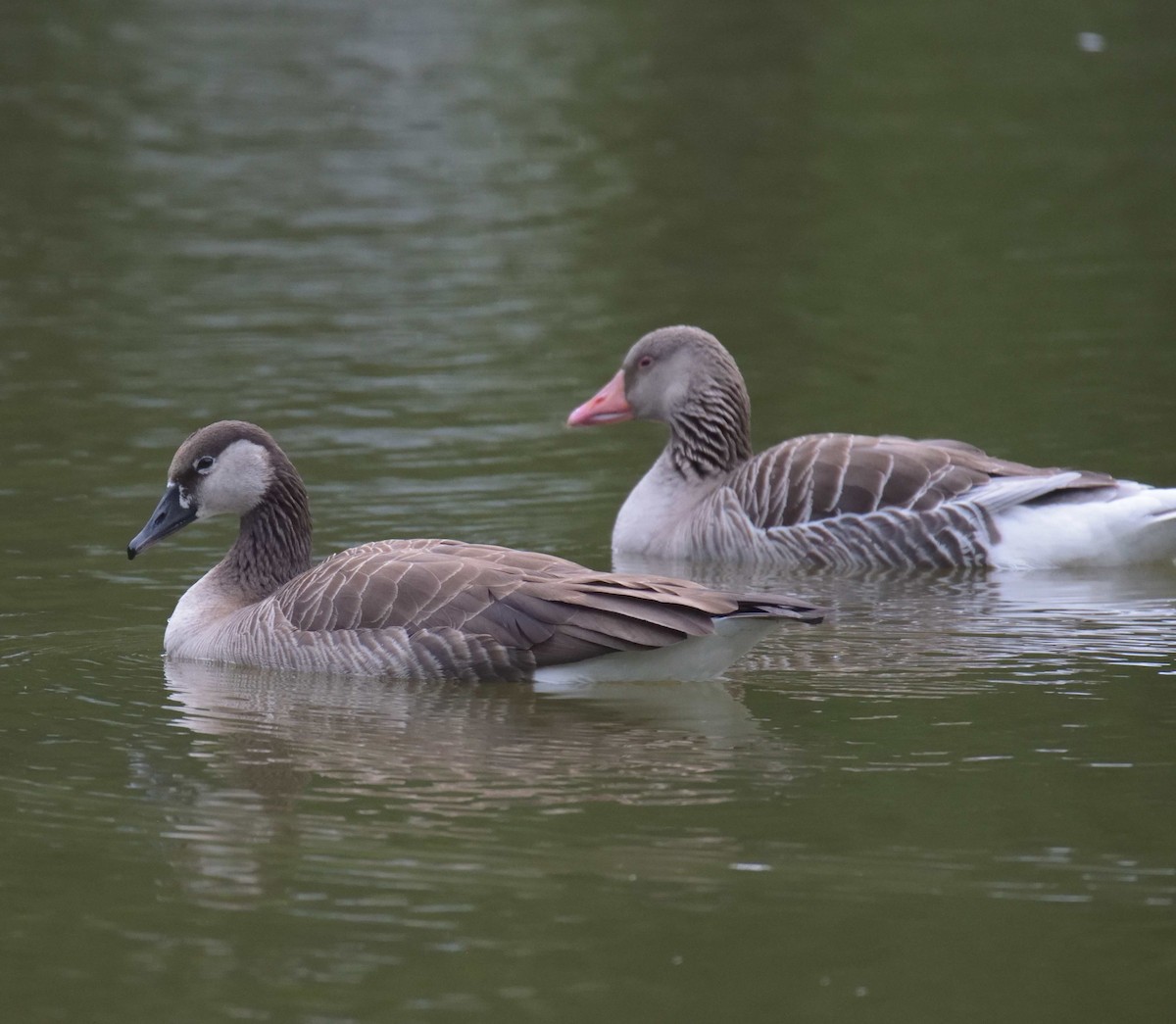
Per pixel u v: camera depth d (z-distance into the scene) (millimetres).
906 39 41312
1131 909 8836
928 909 8875
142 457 19172
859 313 24891
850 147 33625
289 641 12914
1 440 19781
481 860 9492
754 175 32156
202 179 32469
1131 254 27250
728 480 17062
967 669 12695
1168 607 14383
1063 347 22969
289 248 28641
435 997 8188
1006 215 29500
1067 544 15664
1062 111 35406
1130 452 18672
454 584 12586
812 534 16203
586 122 35875
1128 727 11344
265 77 39438
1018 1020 7902
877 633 13742
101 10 46062
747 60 40094
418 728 11617
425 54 41562
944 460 16281
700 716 11766
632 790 10414
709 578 15961
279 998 8203
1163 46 40125
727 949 8531
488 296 26125
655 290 26172
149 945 8711
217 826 10031
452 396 21625
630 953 8531
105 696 12438
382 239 29078
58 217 30250
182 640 13531
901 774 10594
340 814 10156
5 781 10734
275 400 21391
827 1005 8047
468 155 33875
